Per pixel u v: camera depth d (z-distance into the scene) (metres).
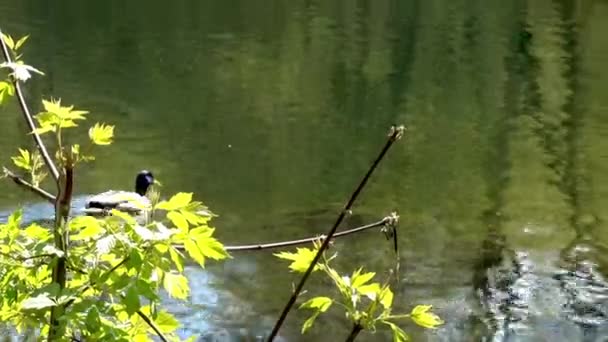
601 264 8.89
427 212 10.44
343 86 17.70
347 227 9.80
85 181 10.85
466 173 12.14
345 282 2.38
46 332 2.39
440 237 9.53
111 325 2.26
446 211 10.49
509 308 7.82
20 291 2.31
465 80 18.59
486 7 28.66
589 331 7.44
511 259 8.97
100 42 21.41
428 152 13.17
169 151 12.62
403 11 27.88
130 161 11.99
